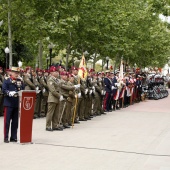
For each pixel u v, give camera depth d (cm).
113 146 1494
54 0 3366
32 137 1636
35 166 1167
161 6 3322
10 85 1504
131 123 2177
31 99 1491
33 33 3388
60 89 1931
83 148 1441
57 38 3544
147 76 4338
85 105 2275
